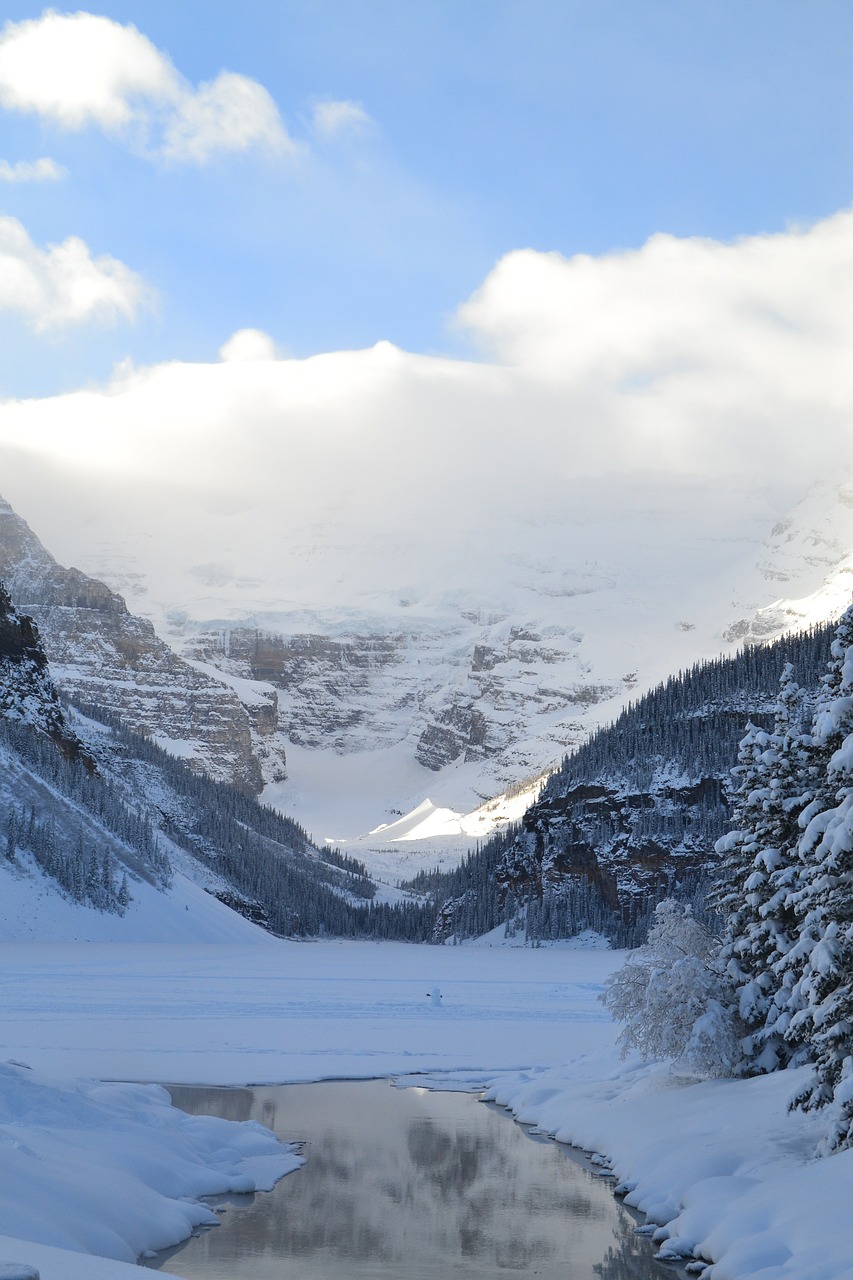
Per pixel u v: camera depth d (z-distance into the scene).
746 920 41.47
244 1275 26.25
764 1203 26.58
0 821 195.88
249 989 102.31
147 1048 58.47
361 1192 33.47
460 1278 26.31
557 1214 31.55
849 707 29.38
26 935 174.25
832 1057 29.31
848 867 28.91
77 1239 24.25
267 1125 41.94
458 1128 42.34
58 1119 32.09
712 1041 39.75
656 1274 26.59
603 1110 40.59
